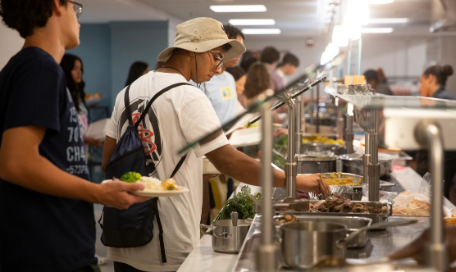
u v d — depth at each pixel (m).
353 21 3.22
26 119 1.24
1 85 1.31
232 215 1.80
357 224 1.59
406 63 14.40
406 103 1.13
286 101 1.84
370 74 6.62
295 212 1.67
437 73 5.34
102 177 7.70
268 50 6.86
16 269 1.32
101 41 9.83
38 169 1.24
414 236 1.60
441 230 0.82
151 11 8.75
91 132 4.48
